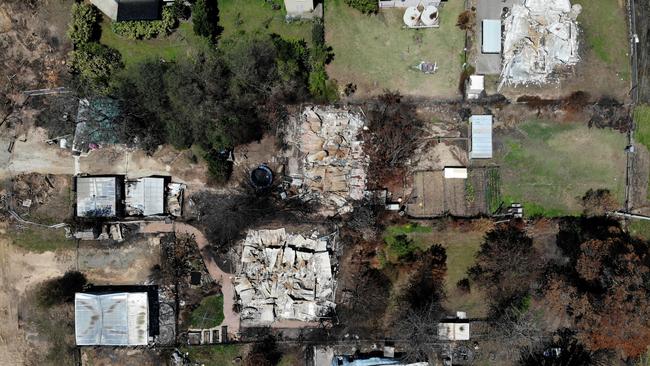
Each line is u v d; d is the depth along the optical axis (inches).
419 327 1316.4
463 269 1360.7
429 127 1363.2
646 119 1358.3
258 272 1348.4
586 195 1360.7
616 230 1293.1
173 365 1363.2
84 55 1310.3
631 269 1167.0
